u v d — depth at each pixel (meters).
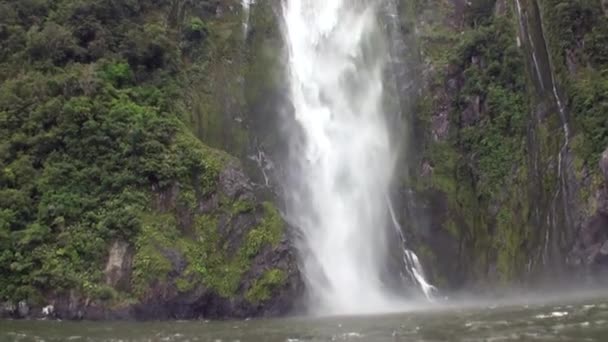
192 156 39.09
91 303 34.34
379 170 47.22
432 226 44.97
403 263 44.00
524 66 47.84
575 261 41.41
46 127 39.69
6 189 37.31
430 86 49.72
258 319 34.25
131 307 34.25
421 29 53.19
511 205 44.44
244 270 36.06
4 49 43.66
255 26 50.59
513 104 46.84
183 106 43.72
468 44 49.56
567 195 42.97
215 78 46.59
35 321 33.66
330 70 50.78
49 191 37.28
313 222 44.03
